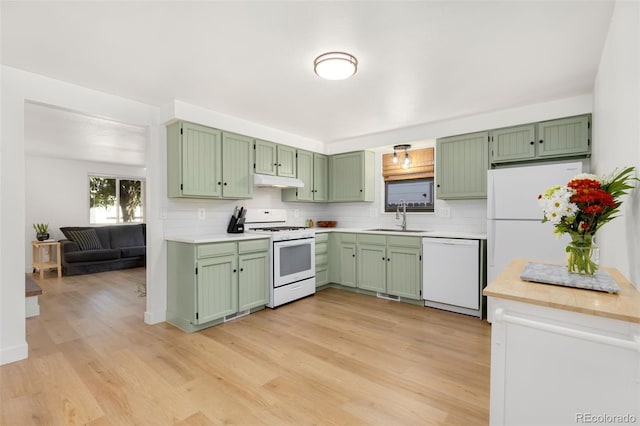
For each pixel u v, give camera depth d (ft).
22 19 5.58
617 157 5.46
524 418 3.81
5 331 7.36
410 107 10.34
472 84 8.47
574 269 4.50
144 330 9.48
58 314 11.00
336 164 15.39
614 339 3.01
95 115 8.96
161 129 10.26
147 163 10.10
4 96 7.34
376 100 9.73
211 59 7.12
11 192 7.45
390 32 6.04
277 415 5.49
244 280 10.60
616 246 5.27
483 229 11.83
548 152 9.71
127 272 18.58
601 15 5.52
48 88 7.98
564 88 8.75
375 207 15.08
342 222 16.31
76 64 7.32
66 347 8.25
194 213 11.27
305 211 15.98
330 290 14.12
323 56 6.91
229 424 5.27
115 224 22.34
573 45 6.51
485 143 10.87
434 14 5.48
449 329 9.44
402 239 12.09
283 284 11.74
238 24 5.78
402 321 10.13
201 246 9.38
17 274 7.53
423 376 6.78
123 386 6.39
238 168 11.46
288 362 7.41
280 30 5.98
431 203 13.53
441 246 11.08
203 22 5.71
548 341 3.66
